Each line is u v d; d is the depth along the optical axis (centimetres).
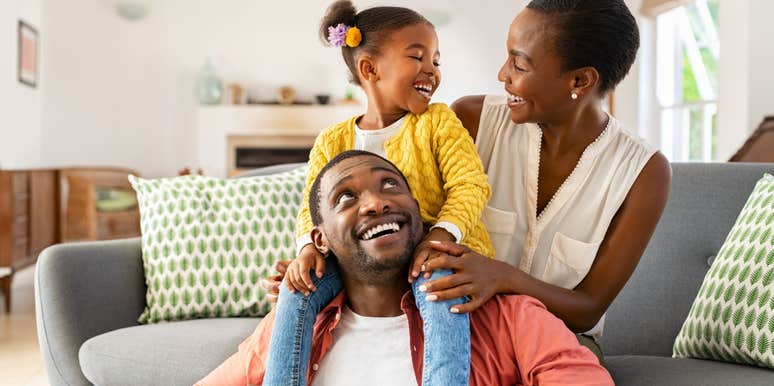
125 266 234
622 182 156
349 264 135
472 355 137
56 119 795
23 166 729
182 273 233
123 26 802
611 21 147
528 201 162
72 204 649
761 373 140
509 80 152
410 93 156
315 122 805
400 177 139
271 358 134
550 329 132
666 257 202
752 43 432
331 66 820
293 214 246
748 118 435
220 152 803
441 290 131
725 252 163
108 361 202
